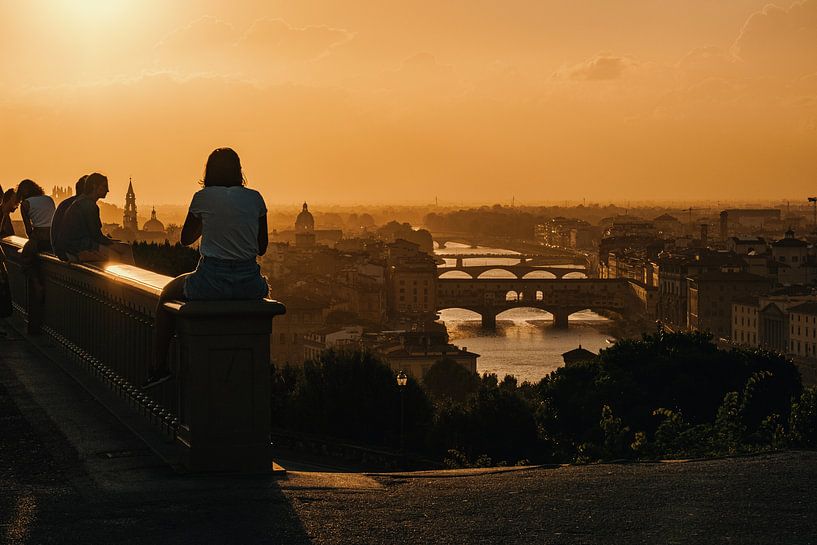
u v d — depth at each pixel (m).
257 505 10.98
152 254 50.50
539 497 11.52
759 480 12.52
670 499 11.40
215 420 12.49
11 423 15.35
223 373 12.48
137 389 15.84
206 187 12.91
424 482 12.55
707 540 9.70
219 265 12.67
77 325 20.84
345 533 9.96
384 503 11.17
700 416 68.50
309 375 59.75
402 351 176.75
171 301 13.08
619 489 12.00
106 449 13.68
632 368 74.19
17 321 27.70
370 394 59.25
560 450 59.75
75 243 20.30
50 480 12.08
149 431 14.45
